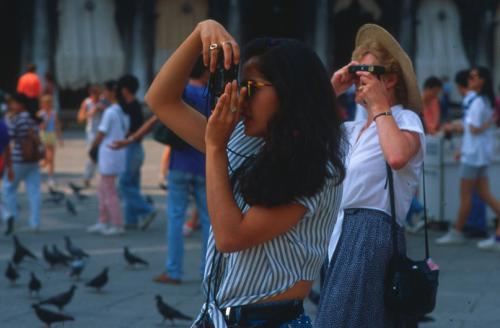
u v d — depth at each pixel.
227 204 3.25
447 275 10.14
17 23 38.94
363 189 4.84
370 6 39.62
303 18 39.75
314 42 39.66
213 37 3.42
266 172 3.21
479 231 13.04
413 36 39.38
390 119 4.81
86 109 21.52
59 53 36.12
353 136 5.04
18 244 10.53
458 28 39.84
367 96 4.86
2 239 12.86
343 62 41.72
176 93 3.72
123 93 13.33
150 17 37.09
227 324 3.36
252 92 3.25
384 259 4.76
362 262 4.73
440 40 39.56
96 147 13.41
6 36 39.03
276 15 42.69
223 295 3.37
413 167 4.87
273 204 3.21
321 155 3.24
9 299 9.01
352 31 41.53
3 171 13.38
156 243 12.56
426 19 39.53
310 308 8.44
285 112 3.23
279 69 3.24
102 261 11.19
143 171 22.20
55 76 36.19
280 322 3.35
